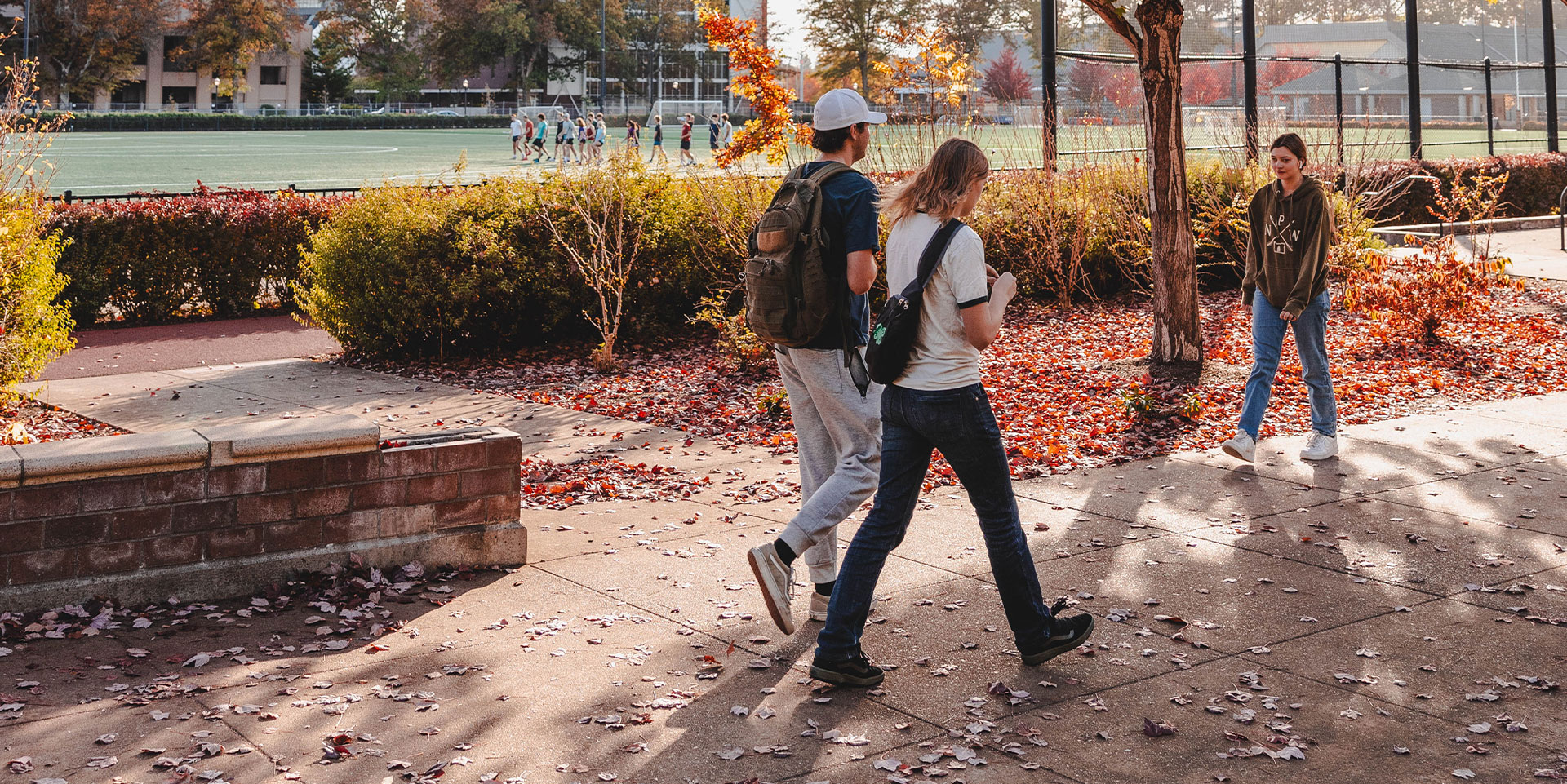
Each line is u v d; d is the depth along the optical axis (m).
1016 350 11.44
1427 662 4.20
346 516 4.93
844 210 4.19
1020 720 3.75
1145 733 3.64
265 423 5.03
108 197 14.75
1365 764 3.45
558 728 3.70
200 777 3.33
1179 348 9.98
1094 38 17.84
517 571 5.25
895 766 3.41
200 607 4.62
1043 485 6.68
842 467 4.40
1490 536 5.65
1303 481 6.70
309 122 87.62
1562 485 6.54
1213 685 4.01
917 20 68.69
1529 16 31.55
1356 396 9.02
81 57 90.88
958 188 3.85
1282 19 27.19
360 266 11.08
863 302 4.43
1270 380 6.91
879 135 14.41
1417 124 25.89
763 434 8.20
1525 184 24.72
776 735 3.65
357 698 3.89
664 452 7.69
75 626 4.38
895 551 5.51
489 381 10.40
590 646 4.39
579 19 114.25
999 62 65.88
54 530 4.41
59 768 3.37
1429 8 34.72
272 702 3.86
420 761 3.46
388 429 8.37
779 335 4.24
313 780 3.33
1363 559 5.34
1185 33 21.19
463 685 4.02
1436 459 7.14
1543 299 13.48
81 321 13.79
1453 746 3.56
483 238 11.27
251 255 14.66
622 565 5.36
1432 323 11.10
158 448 4.54
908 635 4.50
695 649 4.38
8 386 8.79
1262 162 16.95
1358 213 15.22
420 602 4.81
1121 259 14.34
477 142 63.84
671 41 124.25
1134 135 15.08
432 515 5.12
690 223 12.47
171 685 3.94
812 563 4.59
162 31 93.56
